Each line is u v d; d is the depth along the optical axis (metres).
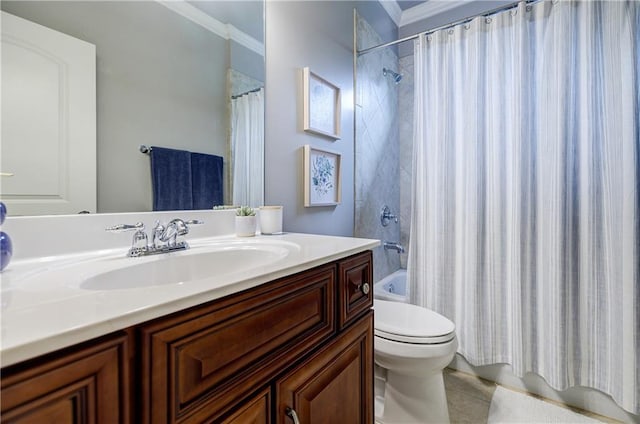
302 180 1.57
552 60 1.45
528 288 1.52
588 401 1.41
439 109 1.73
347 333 0.88
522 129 1.50
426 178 1.79
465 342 1.66
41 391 0.34
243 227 1.17
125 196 0.93
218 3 1.20
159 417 0.44
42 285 0.55
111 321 0.39
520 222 1.51
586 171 1.39
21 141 0.73
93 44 0.86
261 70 1.36
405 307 1.50
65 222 0.79
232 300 0.55
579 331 1.42
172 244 0.93
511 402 1.48
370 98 2.18
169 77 1.05
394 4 2.44
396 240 2.53
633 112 1.29
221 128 1.21
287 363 0.67
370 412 0.99
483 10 2.28
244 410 0.57
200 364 0.50
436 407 1.26
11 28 0.72
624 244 1.31
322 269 0.79
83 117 0.84
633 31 1.30
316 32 1.67
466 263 1.65
